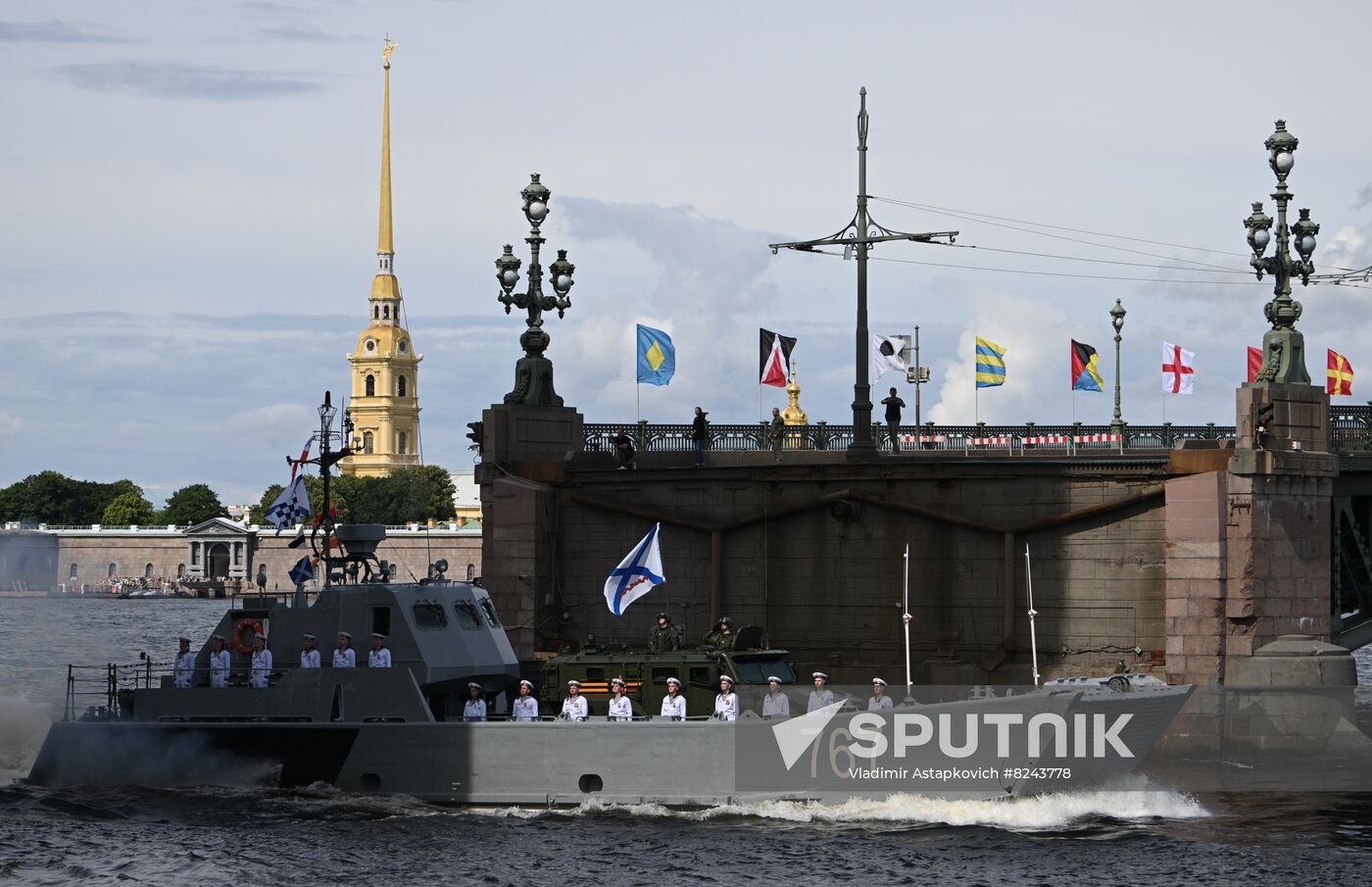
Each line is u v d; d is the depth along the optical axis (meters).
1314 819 167.50
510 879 141.75
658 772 162.25
